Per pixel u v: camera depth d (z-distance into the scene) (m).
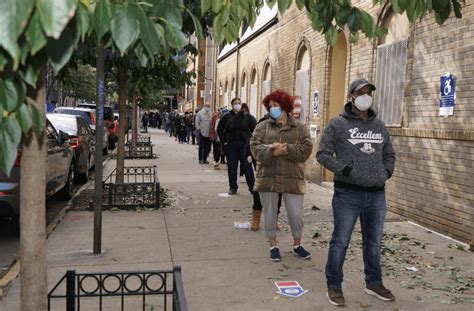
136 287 4.95
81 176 12.64
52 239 6.79
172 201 9.51
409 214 7.79
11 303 4.58
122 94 9.60
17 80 1.82
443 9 3.84
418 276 5.21
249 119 10.12
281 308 4.43
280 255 5.96
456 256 5.93
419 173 7.50
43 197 2.44
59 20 1.53
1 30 1.49
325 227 7.40
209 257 5.94
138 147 21.00
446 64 6.92
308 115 12.67
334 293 4.50
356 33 4.08
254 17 3.41
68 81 8.39
